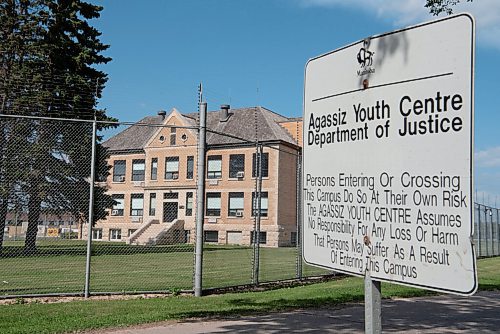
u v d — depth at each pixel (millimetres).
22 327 7227
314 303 9938
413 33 2414
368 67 2619
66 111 27688
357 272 2621
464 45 2215
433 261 2287
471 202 2162
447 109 2268
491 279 15523
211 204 46000
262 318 8359
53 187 17000
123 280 14000
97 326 7418
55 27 29594
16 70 27500
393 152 2479
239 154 45562
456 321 8578
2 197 15891
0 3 28703
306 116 3010
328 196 2822
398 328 7961
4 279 13648
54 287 12047
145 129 45438
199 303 9820
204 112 11469
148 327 7473
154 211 42312
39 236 21969
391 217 2471
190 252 27484
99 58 31500
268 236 43438
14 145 15836
